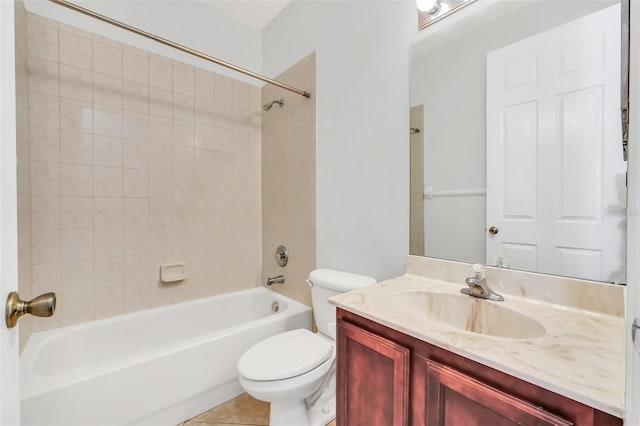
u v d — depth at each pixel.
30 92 1.49
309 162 1.95
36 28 1.50
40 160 1.52
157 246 1.94
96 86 1.70
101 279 1.73
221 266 2.24
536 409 0.57
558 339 0.72
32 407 1.06
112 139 1.76
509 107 1.07
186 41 2.05
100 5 1.71
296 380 1.19
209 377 1.51
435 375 0.73
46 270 1.55
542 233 1.00
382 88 1.48
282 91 2.19
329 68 1.78
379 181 1.51
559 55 0.95
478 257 1.17
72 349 1.58
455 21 1.21
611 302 0.86
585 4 0.90
